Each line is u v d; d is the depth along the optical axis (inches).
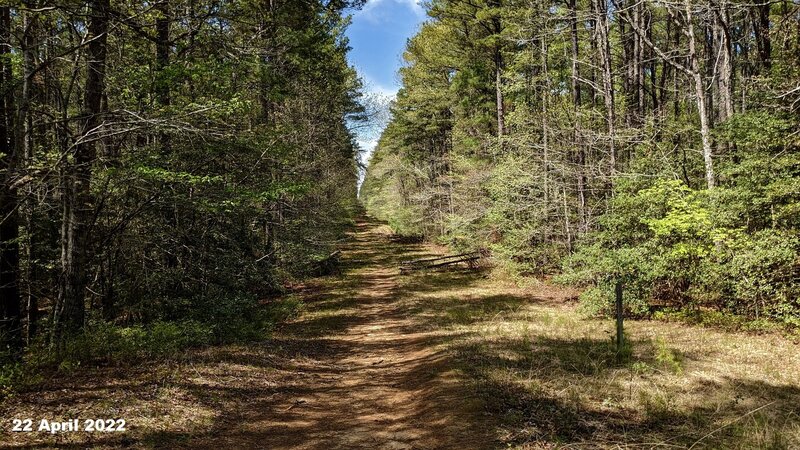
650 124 609.3
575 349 349.4
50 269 387.5
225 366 314.7
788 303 394.0
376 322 535.8
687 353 339.9
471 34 1051.9
